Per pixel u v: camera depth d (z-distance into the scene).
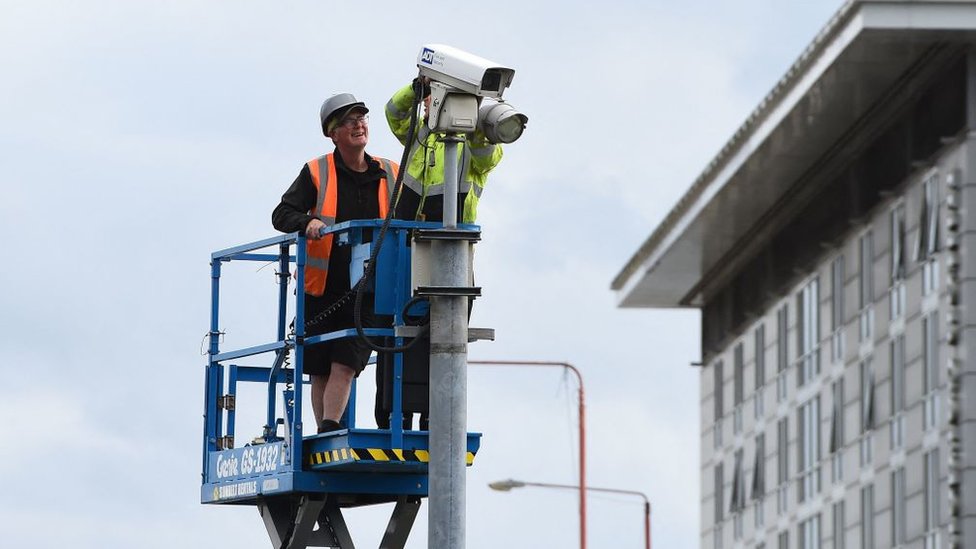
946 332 64.81
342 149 19.39
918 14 62.09
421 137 19.12
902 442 69.50
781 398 86.31
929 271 66.81
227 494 19.95
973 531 63.09
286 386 19.09
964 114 63.75
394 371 18.12
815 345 81.06
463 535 16.59
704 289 98.94
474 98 16.86
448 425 16.69
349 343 18.94
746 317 92.56
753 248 90.31
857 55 65.19
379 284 18.27
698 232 89.69
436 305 16.83
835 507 77.81
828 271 79.12
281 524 19.48
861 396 74.44
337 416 18.89
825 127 73.50
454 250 16.84
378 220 18.34
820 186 79.88
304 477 18.70
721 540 96.19
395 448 18.14
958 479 63.34
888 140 71.44
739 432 93.50
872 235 73.31
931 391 66.44
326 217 19.28
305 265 19.20
